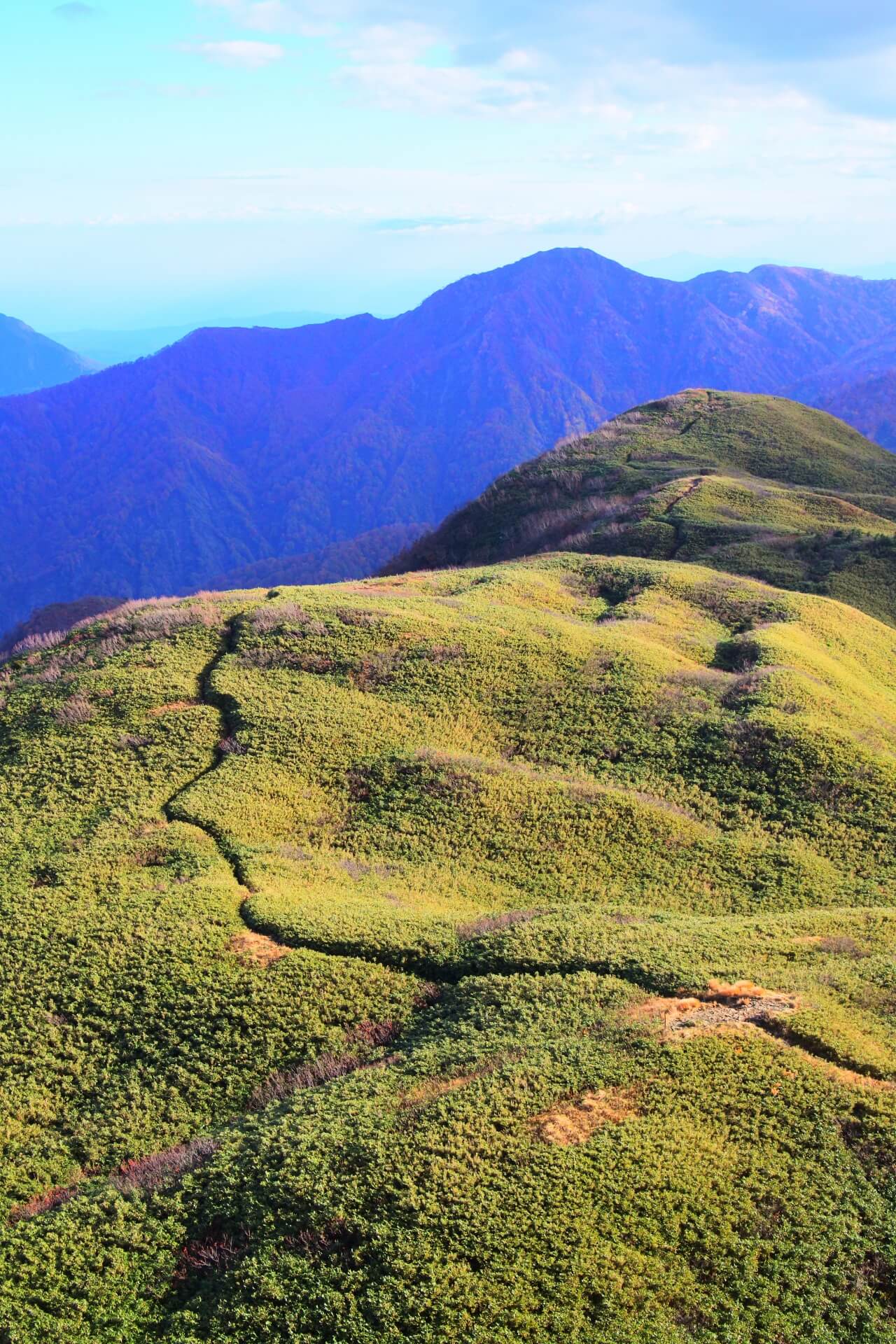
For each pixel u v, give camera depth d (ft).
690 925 95.25
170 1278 60.54
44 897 101.04
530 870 112.57
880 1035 73.82
